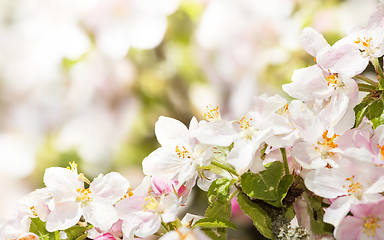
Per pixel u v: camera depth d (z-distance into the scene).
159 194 0.64
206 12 1.46
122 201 0.63
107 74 1.52
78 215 0.63
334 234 0.61
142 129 1.53
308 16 1.33
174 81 1.51
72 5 1.48
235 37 1.44
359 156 0.61
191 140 0.65
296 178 0.64
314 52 0.65
